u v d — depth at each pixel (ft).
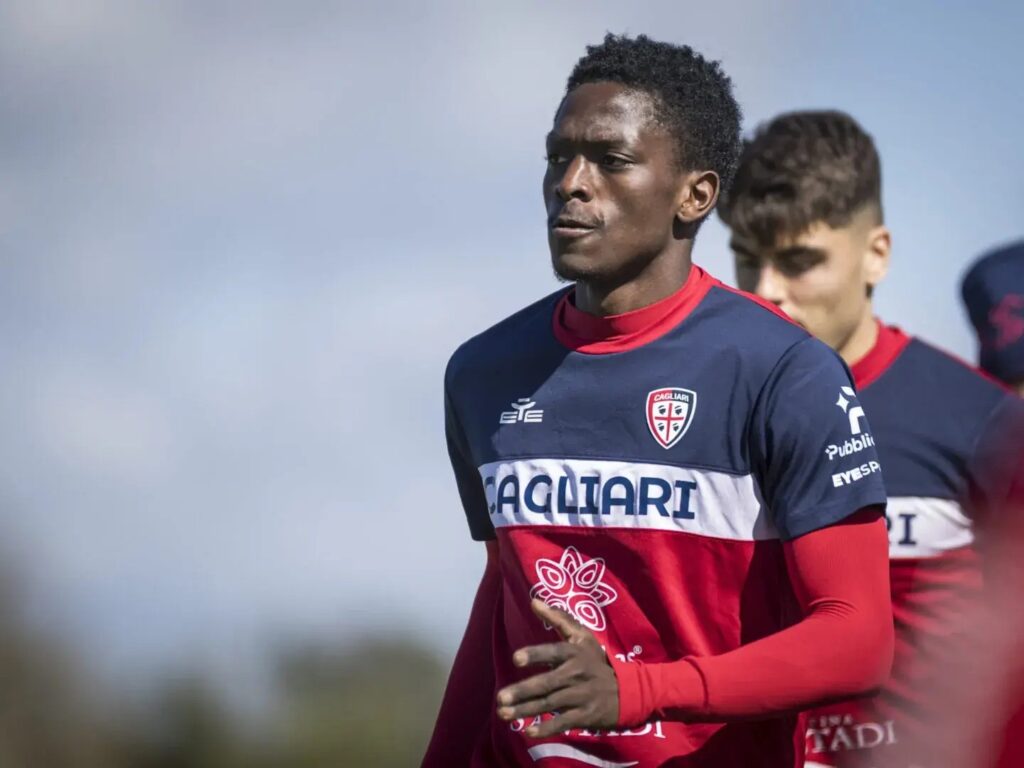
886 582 42.80
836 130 59.57
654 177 44.32
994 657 51.85
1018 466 53.57
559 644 39.78
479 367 47.67
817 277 58.70
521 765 47.42
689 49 45.98
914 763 54.24
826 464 42.45
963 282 62.95
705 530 43.55
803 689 40.96
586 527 44.60
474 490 50.29
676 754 44.80
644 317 45.01
